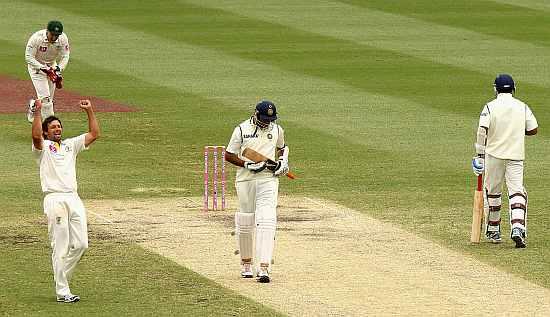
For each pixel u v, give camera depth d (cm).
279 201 6681
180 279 5088
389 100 9994
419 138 8556
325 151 8094
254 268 5269
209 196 6856
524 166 7681
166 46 12600
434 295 4875
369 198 6769
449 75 11194
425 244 5741
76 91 10325
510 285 5038
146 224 6122
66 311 4609
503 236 5956
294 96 10125
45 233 5900
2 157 7850
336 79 10938
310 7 15125
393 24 14062
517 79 10994
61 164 4788
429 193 6912
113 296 4822
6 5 14988
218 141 8438
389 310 4656
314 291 4922
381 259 5453
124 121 9094
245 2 15462
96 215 6316
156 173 7444
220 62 11744
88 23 13900
